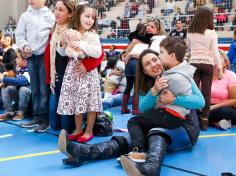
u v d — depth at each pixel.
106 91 5.57
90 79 3.21
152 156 2.27
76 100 3.21
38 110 3.83
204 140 3.38
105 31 13.80
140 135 2.65
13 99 4.31
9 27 17.41
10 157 2.77
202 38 3.79
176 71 2.71
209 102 3.86
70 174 2.39
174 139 2.68
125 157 2.06
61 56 3.43
